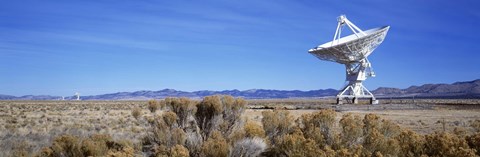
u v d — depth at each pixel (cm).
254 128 1452
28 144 1805
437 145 1257
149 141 1564
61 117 4178
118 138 2014
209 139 1290
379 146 1256
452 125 3002
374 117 1634
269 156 1334
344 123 1536
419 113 4653
